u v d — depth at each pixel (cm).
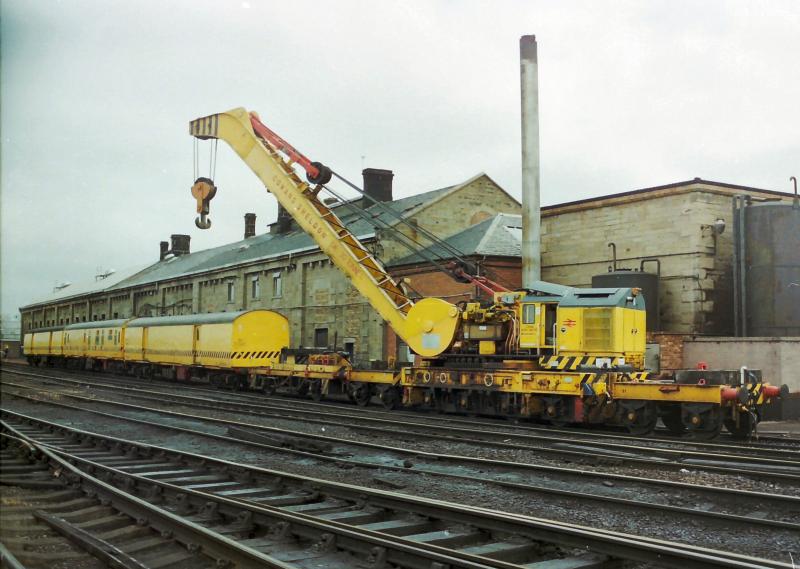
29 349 5247
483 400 1830
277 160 2102
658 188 2391
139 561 626
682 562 546
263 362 2861
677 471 1025
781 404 1833
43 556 647
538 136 2230
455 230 3288
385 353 3030
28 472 1024
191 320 3170
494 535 670
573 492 832
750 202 2253
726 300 2342
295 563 606
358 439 1410
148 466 1064
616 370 1568
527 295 1795
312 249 3516
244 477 947
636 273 2278
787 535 671
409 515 739
